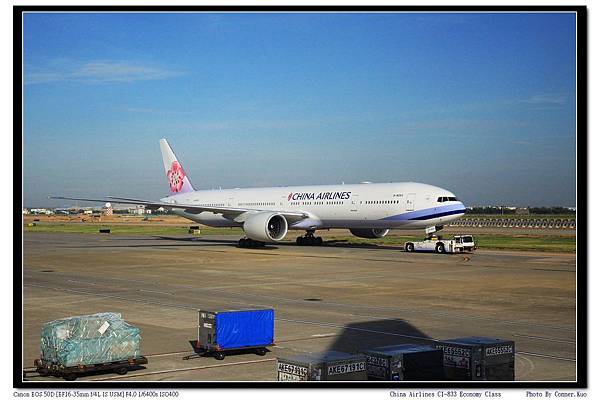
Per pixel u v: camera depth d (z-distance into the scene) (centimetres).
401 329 2031
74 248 5953
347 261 4416
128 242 7038
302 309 2428
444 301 2619
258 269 3919
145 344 1817
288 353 1703
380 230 5875
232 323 1644
